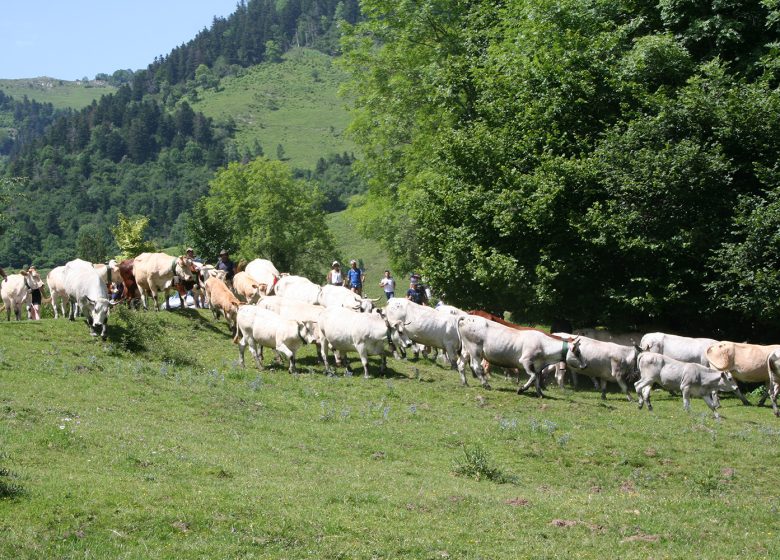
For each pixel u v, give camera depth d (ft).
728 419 76.33
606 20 122.83
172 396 65.51
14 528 34.01
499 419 68.44
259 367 82.94
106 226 577.43
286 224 292.81
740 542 41.63
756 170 101.60
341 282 117.50
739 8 116.16
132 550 33.37
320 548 35.78
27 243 499.51
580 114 113.50
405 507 42.98
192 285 102.17
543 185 102.83
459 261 109.60
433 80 141.28
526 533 40.47
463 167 114.01
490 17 145.79
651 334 93.66
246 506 39.63
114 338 85.97
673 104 104.99
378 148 203.82
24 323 86.38
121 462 45.39
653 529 42.68
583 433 65.31
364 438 59.47
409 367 88.94
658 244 99.71
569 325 108.68
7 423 50.03
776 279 94.79
